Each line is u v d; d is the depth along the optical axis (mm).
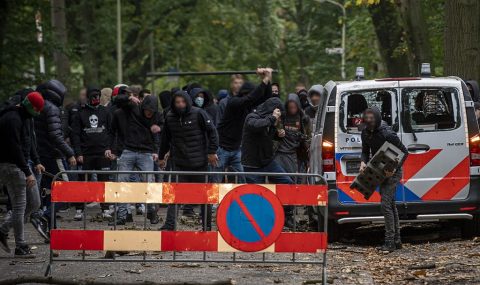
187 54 96312
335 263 21844
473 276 19250
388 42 53219
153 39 95875
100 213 34188
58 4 63906
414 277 19234
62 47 59469
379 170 23328
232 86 35500
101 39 82125
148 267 21078
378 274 20125
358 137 25125
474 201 25188
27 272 20344
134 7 90688
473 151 25312
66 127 33125
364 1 41812
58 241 19562
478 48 35750
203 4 94750
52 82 28125
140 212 33938
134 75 95688
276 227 19234
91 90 32625
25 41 57938
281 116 27344
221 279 18672
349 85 25328
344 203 25016
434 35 52844
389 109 25281
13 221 22578
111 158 31703
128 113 31109
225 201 19297
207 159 26734
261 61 99625
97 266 21234
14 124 22250
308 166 31422
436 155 25219
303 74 100312
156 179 30734
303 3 98188
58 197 19594
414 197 25125
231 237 19297
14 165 22422
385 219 23781
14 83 57094
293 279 19391
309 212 29016
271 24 98125
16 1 56438
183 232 19422
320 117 26969
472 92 31234
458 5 35688
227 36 98062
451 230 28078
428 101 25328
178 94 26375
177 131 26547
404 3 42125
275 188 19219
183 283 17781
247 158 27391
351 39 70812
